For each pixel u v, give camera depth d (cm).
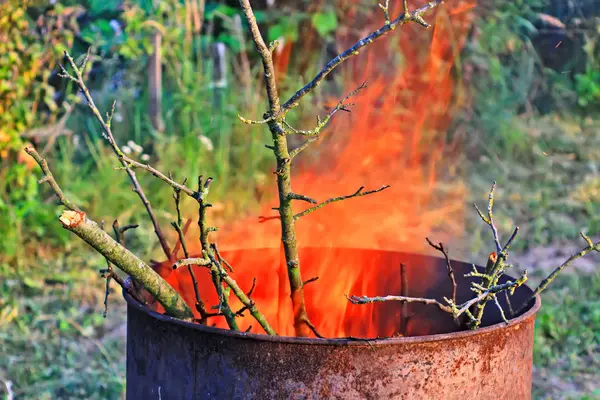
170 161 510
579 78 713
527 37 672
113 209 486
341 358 152
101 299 408
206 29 632
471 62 616
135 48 516
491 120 613
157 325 168
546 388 337
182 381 164
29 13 480
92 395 319
